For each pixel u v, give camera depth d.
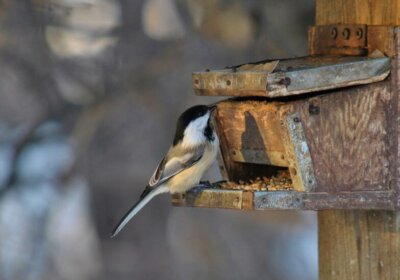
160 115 14.65
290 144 7.51
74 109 13.95
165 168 8.76
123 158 15.95
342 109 7.62
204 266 16.08
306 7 12.46
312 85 7.34
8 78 14.58
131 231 16.88
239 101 8.39
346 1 8.14
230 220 16.42
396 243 8.09
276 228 16.02
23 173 14.60
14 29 13.21
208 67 13.25
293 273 16.05
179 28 14.42
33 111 14.71
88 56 13.71
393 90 7.68
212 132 8.76
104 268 16.70
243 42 12.47
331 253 8.48
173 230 17.03
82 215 19.08
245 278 15.88
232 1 12.25
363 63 7.55
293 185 7.62
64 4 12.35
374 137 7.71
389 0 7.76
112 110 14.51
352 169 7.67
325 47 8.30
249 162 8.48
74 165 13.84
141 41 14.00
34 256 14.62
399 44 7.63
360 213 8.27
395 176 7.74
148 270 16.62
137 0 14.13
